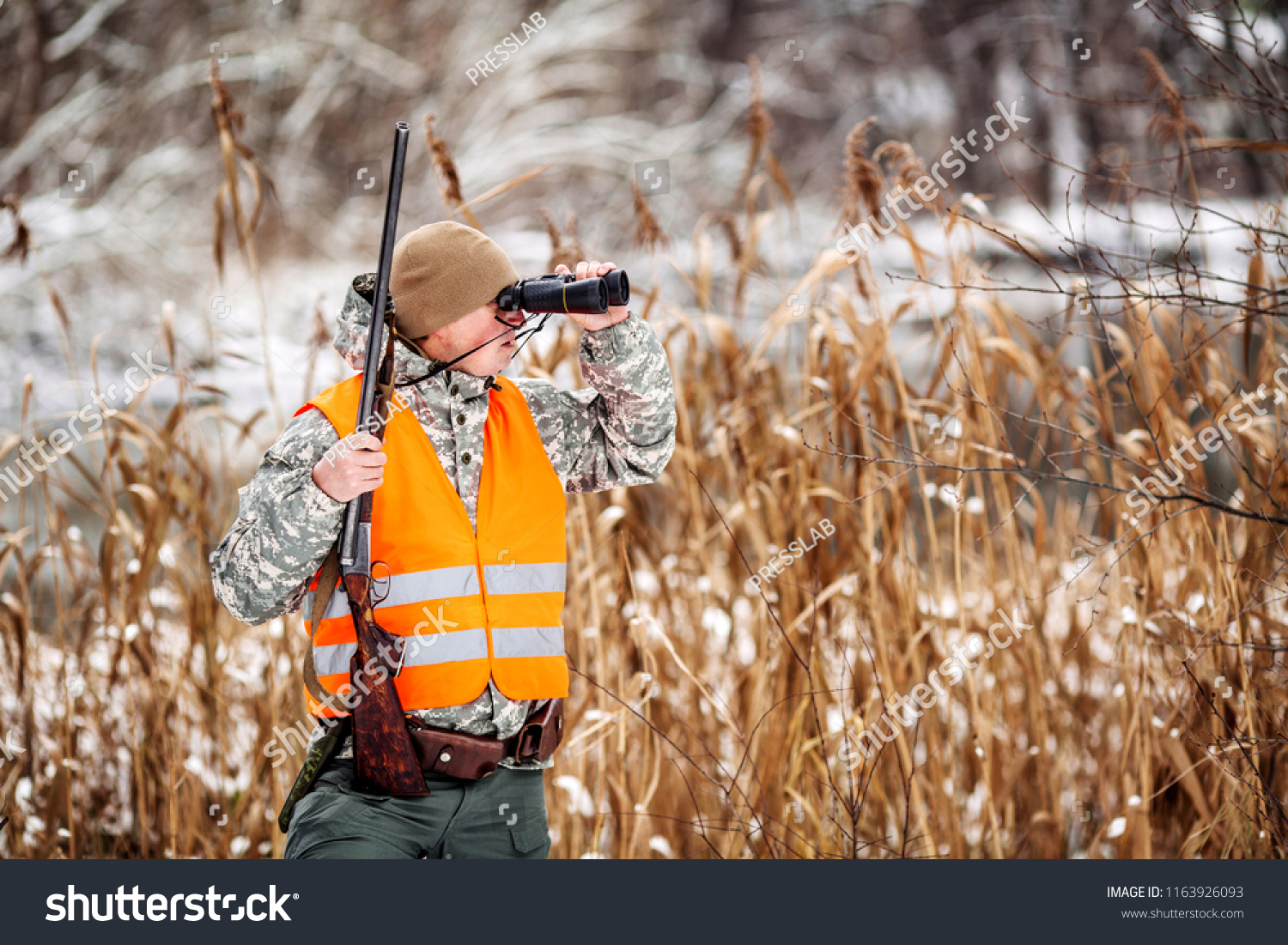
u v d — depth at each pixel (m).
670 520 7.83
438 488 4.46
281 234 23.41
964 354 6.93
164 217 23.56
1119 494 6.79
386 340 4.44
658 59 33.16
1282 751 6.31
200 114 26.25
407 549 4.39
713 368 7.48
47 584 8.33
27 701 7.24
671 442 4.97
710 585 7.00
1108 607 7.41
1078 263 6.12
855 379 6.94
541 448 4.74
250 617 4.29
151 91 25.75
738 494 7.27
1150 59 6.62
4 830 6.82
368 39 28.36
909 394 7.38
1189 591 6.87
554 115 29.55
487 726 4.43
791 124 34.03
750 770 6.77
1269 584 6.18
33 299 19.34
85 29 25.36
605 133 28.23
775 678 6.86
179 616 7.58
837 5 34.44
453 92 28.42
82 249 20.55
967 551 7.27
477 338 4.58
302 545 4.15
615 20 30.36
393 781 4.29
